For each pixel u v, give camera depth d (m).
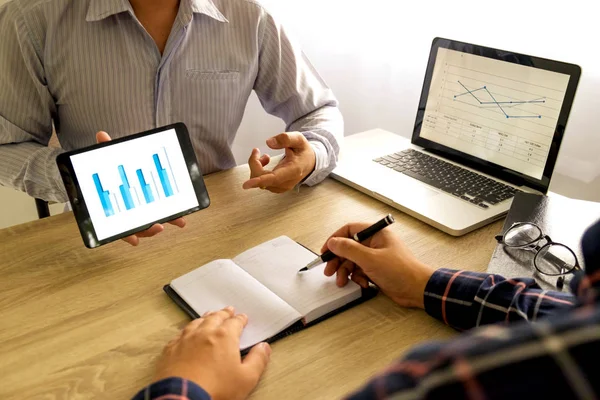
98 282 0.83
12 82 1.16
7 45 1.15
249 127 2.11
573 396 0.25
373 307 0.80
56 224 0.97
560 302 0.67
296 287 0.81
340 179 1.16
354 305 0.80
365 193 1.11
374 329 0.76
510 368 0.26
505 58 1.12
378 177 1.15
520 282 0.73
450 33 1.63
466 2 1.57
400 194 1.08
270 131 2.13
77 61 1.17
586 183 1.50
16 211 1.91
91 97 1.20
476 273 0.77
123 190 0.87
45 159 1.11
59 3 1.14
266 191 1.11
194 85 1.25
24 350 0.70
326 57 1.95
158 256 0.90
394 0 1.72
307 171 1.10
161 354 0.68
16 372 0.67
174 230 0.97
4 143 1.17
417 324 0.77
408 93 1.81
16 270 0.85
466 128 1.20
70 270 0.86
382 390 0.29
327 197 1.10
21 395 0.64
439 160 1.24
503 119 1.13
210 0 1.24
